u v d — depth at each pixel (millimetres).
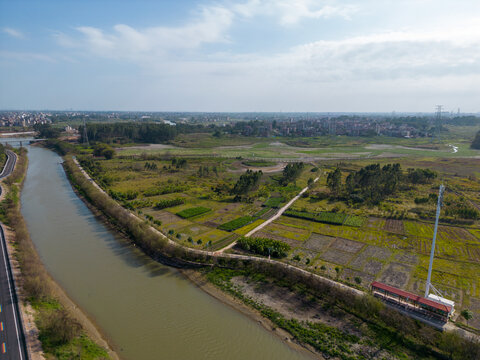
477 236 78000
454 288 54469
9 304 47156
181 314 49625
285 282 57188
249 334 45219
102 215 95312
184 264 65000
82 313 49312
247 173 131750
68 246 74250
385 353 40688
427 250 70000
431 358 39875
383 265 62938
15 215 87625
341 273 59219
